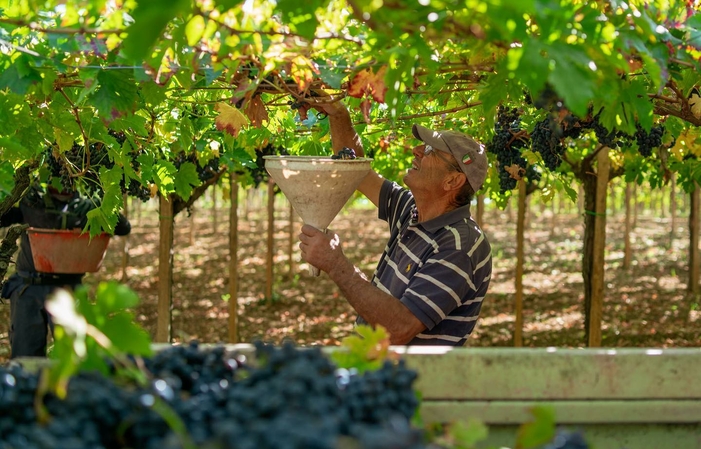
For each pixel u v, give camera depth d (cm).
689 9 237
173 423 143
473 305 322
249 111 317
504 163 429
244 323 928
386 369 170
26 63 259
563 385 199
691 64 233
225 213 2320
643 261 1402
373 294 307
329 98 326
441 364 198
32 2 220
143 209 2272
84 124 344
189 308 1006
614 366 199
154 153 447
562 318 943
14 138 301
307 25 192
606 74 202
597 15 194
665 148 483
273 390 149
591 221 630
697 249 1058
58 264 529
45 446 132
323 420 138
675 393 199
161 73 263
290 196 316
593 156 600
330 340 849
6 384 160
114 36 235
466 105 358
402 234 337
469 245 318
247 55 237
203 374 179
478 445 200
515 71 181
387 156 657
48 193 525
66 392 155
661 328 882
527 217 1864
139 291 1079
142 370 169
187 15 221
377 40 205
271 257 1018
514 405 199
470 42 222
